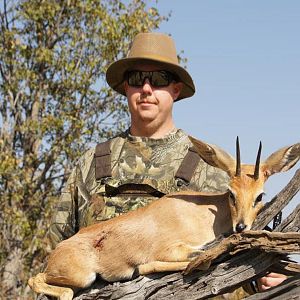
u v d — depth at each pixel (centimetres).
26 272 838
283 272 228
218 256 222
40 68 877
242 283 225
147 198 280
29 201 847
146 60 295
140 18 852
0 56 860
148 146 294
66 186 301
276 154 253
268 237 216
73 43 848
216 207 255
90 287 260
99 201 283
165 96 297
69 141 848
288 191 234
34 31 877
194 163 285
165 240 250
